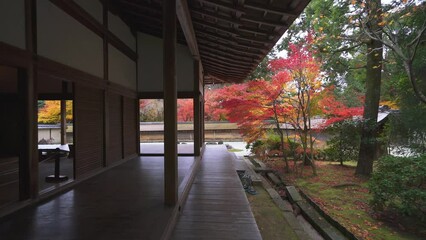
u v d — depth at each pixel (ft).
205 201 11.30
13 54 8.66
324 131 26.05
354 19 22.66
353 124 23.39
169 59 9.43
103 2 16.03
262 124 24.72
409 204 12.28
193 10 12.49
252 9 10.20
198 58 22.16
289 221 12.57
